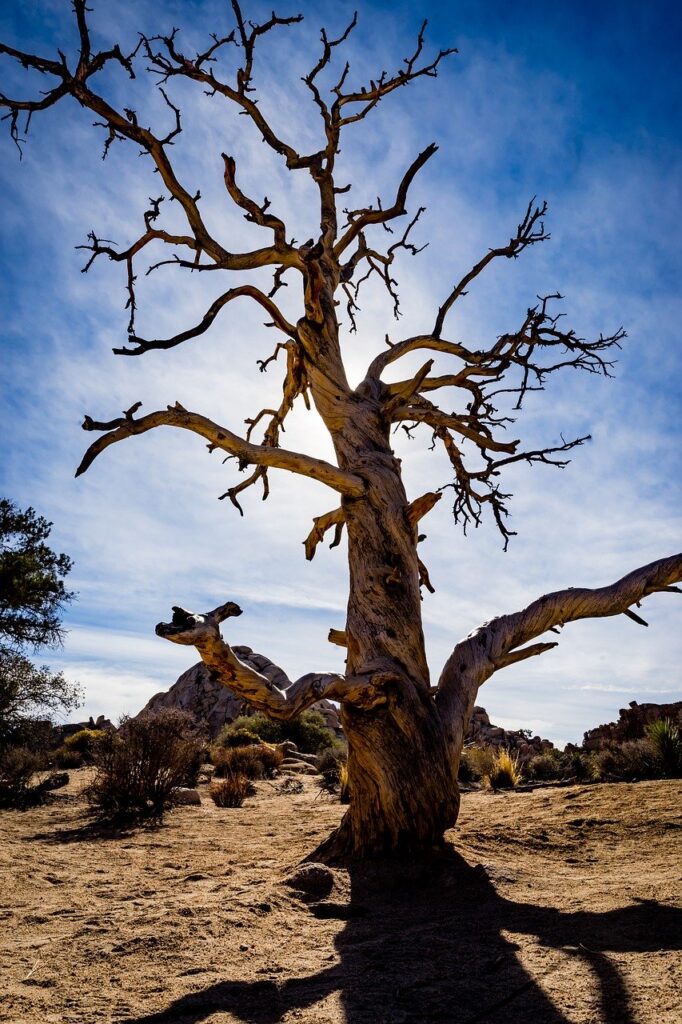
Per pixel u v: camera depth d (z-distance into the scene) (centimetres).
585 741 3105
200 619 619
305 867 555
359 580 778
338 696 679
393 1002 297
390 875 583
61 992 320
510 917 452
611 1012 271
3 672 1764
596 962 337
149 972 343
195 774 1516
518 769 1581
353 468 831
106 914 457
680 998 279
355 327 1174
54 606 2017
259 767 1734
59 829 998
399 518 795
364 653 743
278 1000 305
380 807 666
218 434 696
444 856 636
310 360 901
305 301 905
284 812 1158
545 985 309
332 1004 297
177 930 406
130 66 820
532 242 955
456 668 770
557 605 801
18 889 566
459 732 716
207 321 786
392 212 965
